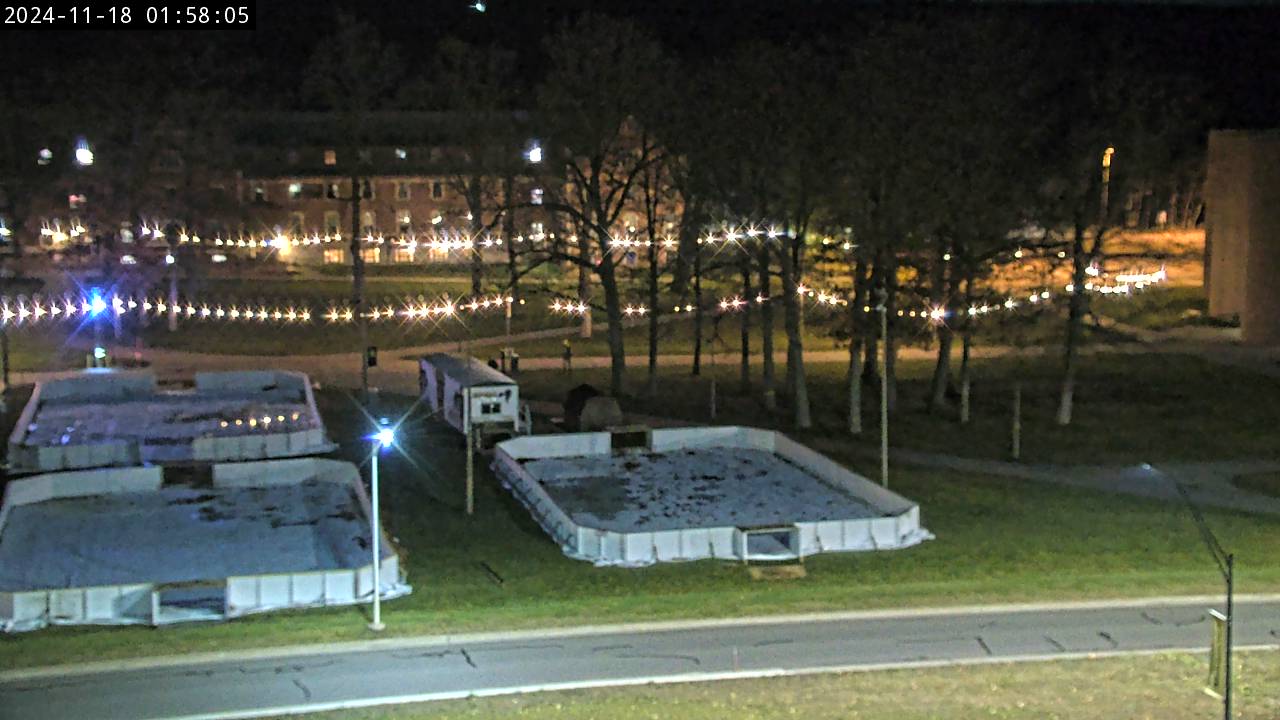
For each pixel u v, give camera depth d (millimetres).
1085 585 34812
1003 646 30422
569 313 87375
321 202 107250
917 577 35688
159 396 60625
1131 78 58094
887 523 38938
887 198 53156
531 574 36031
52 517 41344
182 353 74188
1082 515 42000
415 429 54000
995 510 42594
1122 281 84625
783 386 64938
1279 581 35219
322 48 82625
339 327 82812
